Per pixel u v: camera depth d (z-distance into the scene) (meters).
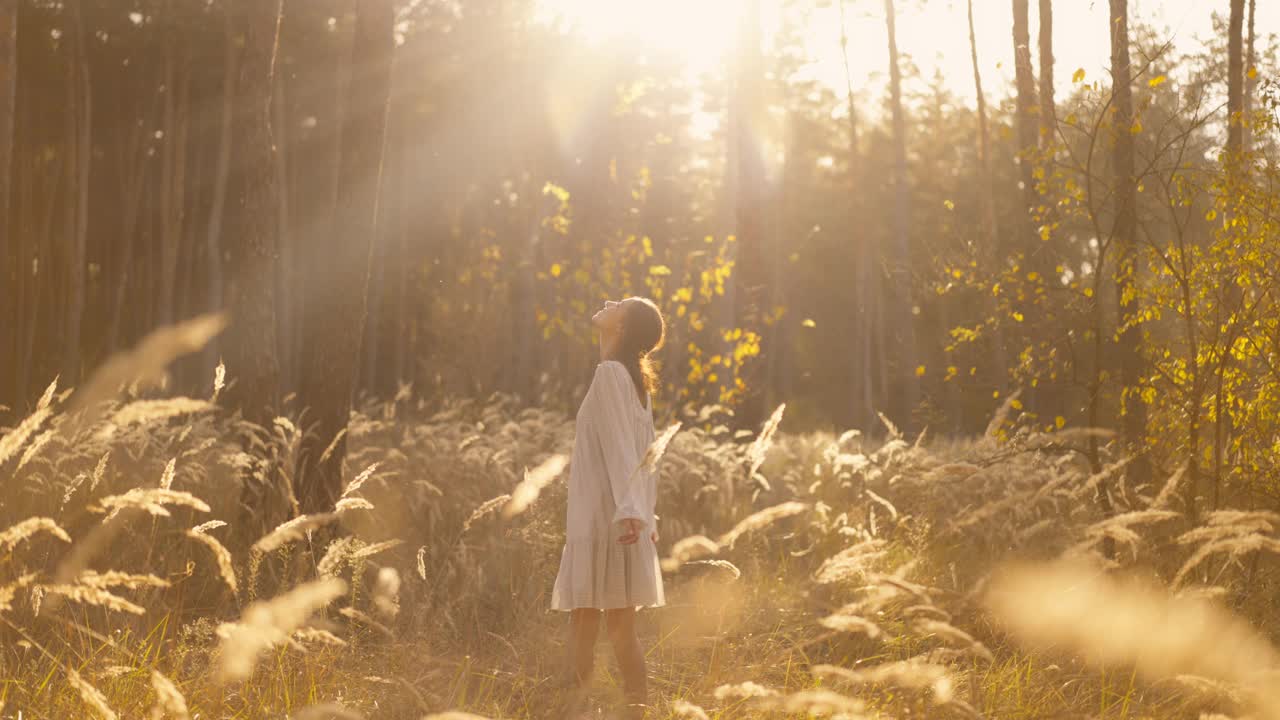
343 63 16.95
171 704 2.29
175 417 7.90
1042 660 3.99
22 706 3.27
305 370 6.49
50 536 4.15
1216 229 5.88
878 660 4.24
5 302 13.32
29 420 2.31
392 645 4.02
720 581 5.79
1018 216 9.48
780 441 11.02
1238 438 5.75
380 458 8.41
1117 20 6.11
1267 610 4.53
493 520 6.50
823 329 47.47
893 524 6.36
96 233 22.64
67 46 20.64
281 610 2.05
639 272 14.15
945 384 15.21
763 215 10.37
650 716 3.83
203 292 22.20
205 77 21.94
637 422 3.90
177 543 5.30
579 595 3.75
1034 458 5.88
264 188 7.03
